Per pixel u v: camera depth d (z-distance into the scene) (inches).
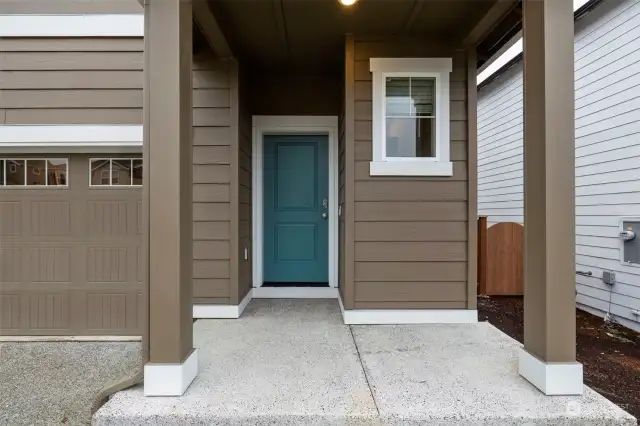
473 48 139.5
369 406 78.4
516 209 231.9
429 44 139.4
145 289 85.0
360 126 139.5
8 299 146.6
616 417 75.2
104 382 107.9
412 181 139.6
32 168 148.5
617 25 161.0
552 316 84.3
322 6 117.3
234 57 149.5
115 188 148.3
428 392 84.4
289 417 75.6
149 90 86.0
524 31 94.0
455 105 141.2
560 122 86.0
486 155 268.7
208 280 147.6
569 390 82.9
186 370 86.2
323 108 179.6
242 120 158.9
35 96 146.4
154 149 85.7
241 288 155.2
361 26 131.6
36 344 140.3
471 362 101.7
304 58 158.6
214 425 75.7
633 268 154.6
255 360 103.0
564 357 83.7
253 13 121.3
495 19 120.8
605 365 118.0
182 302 86.5
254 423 75.4
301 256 184.9
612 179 164.7
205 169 150.1
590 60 176.1
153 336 84.4
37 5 146.4
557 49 86.0
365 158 139.4
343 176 149.6
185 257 88.9
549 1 85.9
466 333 126.6
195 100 150.6
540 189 87.7
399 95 141.6
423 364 100.3
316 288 178.9
